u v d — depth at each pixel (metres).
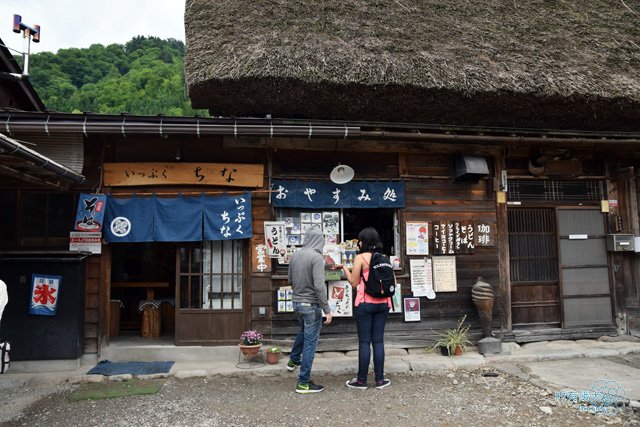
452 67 5.68
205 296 5.85
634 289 6.74
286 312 5.79
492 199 6.46
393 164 6.28
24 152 3.73
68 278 5.31
